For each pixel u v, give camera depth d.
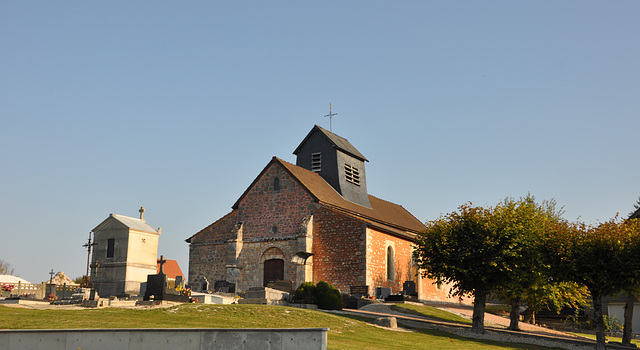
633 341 36.38
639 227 29.47
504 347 26.58
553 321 47.56
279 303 33.72
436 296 48.94
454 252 31.08
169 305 28.12
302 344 16.80
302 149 49.28
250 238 43.66
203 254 45.28
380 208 53.00
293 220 42.56
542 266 30.53
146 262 42.78
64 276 46.91
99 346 17.91
